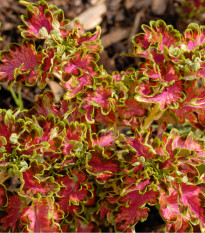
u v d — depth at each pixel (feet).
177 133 1.86
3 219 1.80
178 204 1.85
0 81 1.84
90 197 1.89
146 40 1.89
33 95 2.79
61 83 1.86
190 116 2.02
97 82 1.85
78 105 2.00
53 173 1.86
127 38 3.07
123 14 3.17
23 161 1.68
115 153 1.86
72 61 1.84
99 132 1.93
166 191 1.76
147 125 2.07
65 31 1.91
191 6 3.06
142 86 1.82
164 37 1.88
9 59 1.86
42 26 1.88
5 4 2.99
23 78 1.83
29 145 1.73
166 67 1.82
